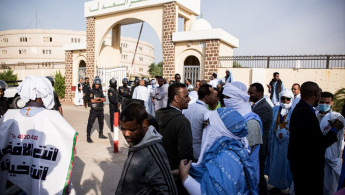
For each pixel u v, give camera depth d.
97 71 17.25
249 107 2.98
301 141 2.66
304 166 2.64
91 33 17.14
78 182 4.33
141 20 15.84
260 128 2.79
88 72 17.56
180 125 2.43
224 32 12.38
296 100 5.01
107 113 12.95
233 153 1.80
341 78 9.81
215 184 1.66
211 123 2.02
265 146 3.49
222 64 12.98
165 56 13.45
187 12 14.67
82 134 7.93
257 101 3.73
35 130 2.31
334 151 3.71
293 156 2.76
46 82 2.46
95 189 4.10
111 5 15.59
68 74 19.77
